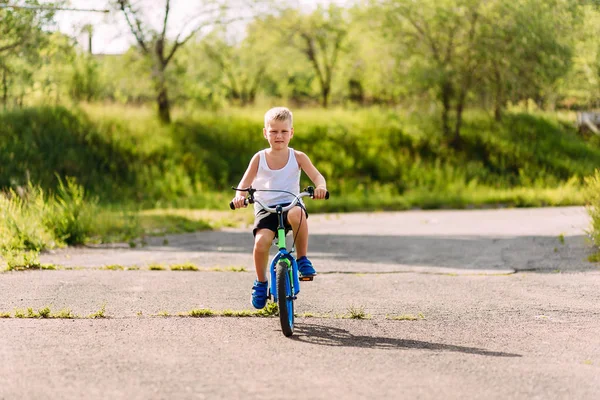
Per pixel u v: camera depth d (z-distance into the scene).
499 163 33.16
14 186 25.06
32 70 31.34
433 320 6.77
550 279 9.26
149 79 31.92
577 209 22.58
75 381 4.61
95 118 31.55
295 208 6.16
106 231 15.23
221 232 16.94
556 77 33.59
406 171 31.84
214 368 4.94
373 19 33.78
